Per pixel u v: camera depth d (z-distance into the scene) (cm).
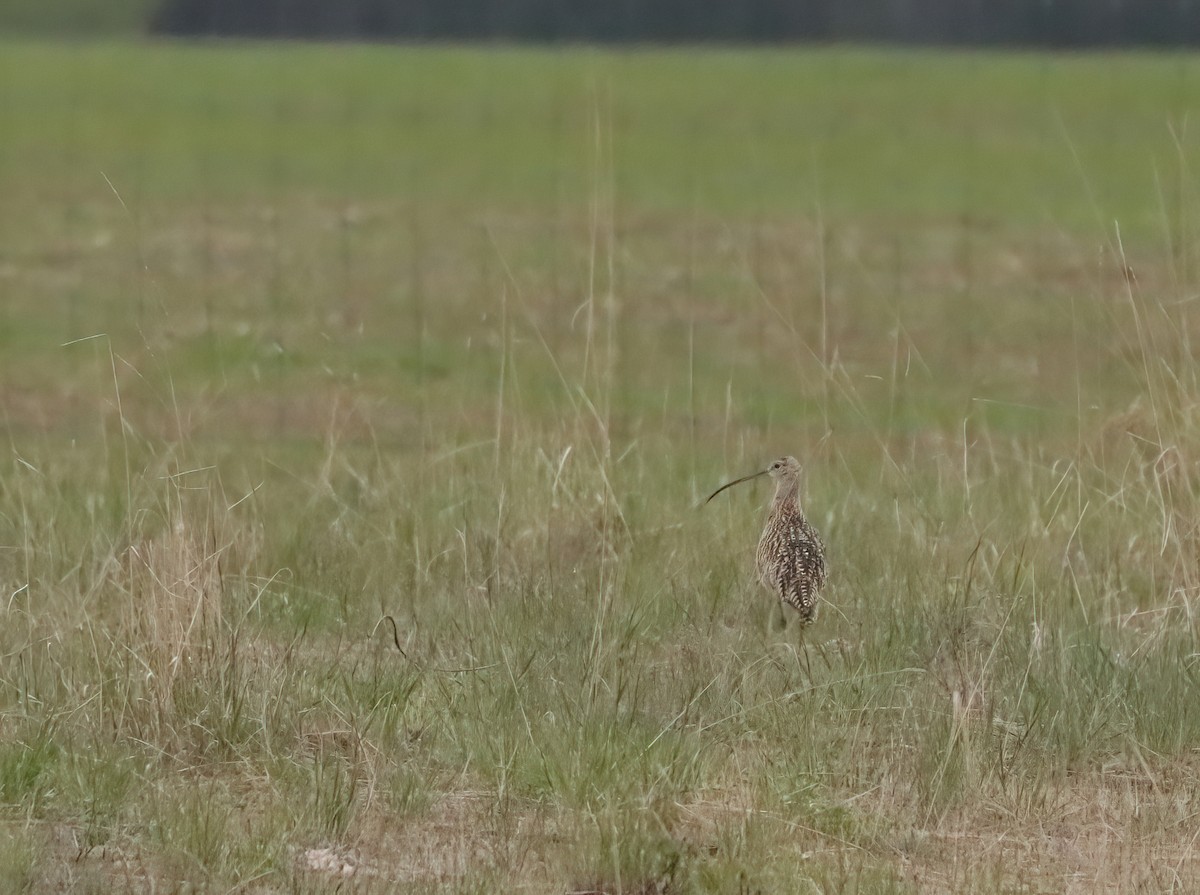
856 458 2986
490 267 5322
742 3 9400
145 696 1831
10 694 1855
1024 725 1877
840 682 1944
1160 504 2309
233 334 4262
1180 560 2222
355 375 3278
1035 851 1667
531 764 1756
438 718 1881
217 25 10612
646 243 5766
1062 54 9144
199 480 2603
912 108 8325
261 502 2523
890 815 1711
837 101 8588
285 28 10262
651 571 2303
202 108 8731
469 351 3950
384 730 1831
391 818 1700
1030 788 1767
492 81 9150
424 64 9525
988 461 2941
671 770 1731
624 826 1603
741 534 2508
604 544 2305
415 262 5334
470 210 6519
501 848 1633
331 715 1873
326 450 2966
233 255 5509
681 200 6694
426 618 2166
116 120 8350
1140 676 1981
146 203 6406
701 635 2138
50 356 4081
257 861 1581
